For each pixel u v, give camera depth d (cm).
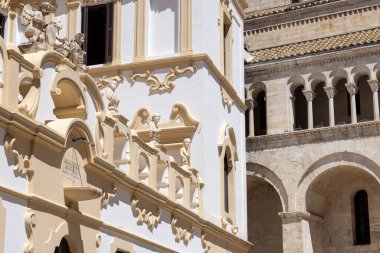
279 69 4281
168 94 2802
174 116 2773
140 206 2020
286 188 4112
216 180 2845
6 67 1420
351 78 4078
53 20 1717
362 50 4056
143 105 2823
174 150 2719
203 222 2528
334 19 4659
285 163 4144
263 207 4469
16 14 2275
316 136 4097
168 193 2242
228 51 3206
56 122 1590
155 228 2119
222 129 2947
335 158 4038
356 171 4138
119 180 1867
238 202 3156
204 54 2777
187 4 2855
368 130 3978
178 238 2295
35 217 1484
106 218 1819
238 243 3003
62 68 1628
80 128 1652
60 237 1571
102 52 2933
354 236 4247
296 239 4028
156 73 2836
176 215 2272
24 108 1470
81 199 1623
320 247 4225
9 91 1422
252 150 4247
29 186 1484
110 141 1850
